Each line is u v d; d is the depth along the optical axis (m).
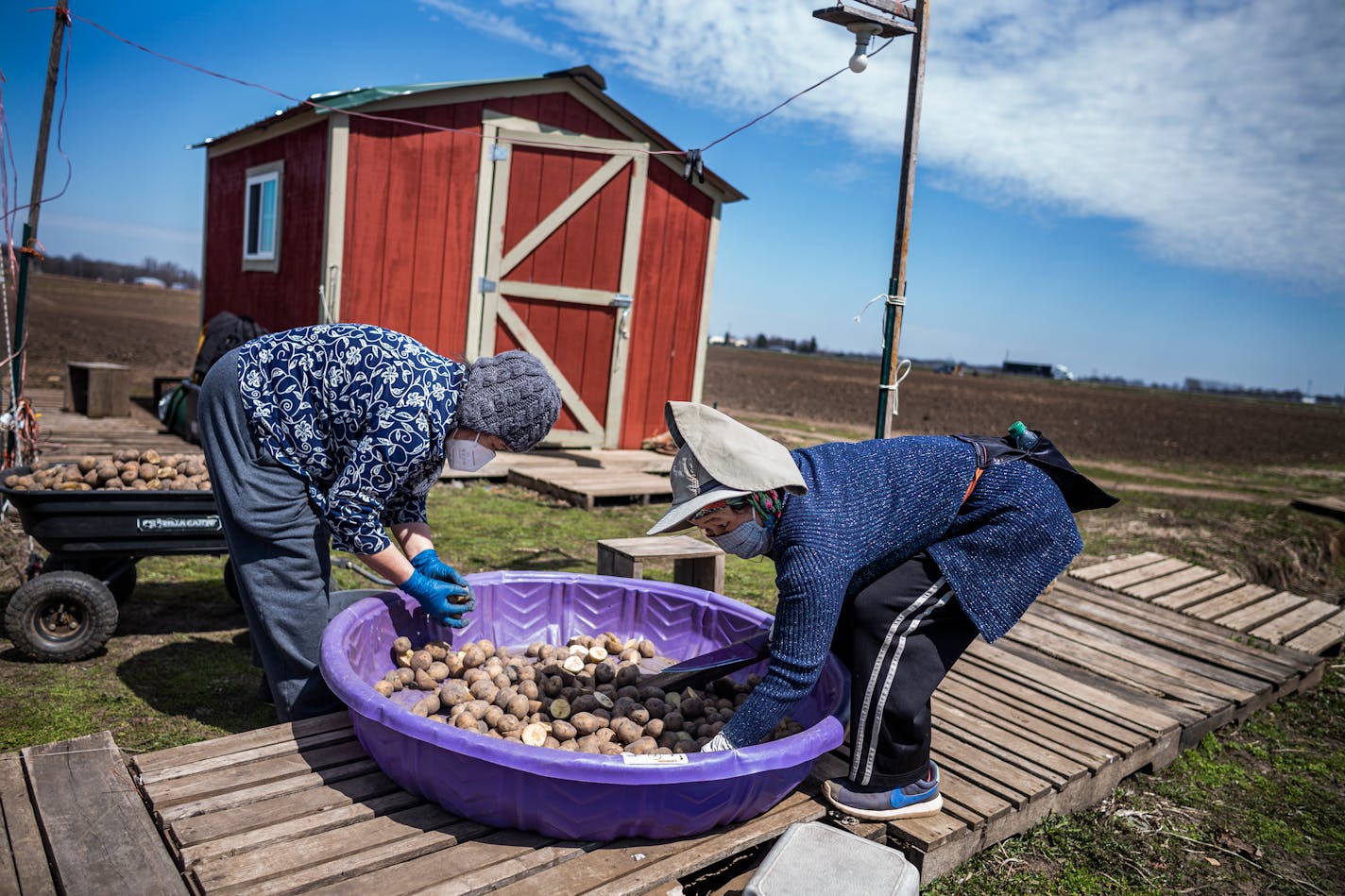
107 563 4.03
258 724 3.43
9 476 3.87
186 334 26.02
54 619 3.82
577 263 9.15
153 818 2.39
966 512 2.65
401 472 2.75
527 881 2.23
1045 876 2.98
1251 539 9.52
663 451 9.72
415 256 8.42
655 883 2.27
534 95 8.68
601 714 2.91
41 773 2.56
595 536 6.77
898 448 2.65
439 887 2.16
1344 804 3.79
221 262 11.29
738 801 2.45
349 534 2.78
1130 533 9.16
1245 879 3.14
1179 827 3.42
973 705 3.87
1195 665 4.91
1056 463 2.80
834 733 2.54
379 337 2.81
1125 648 5.07
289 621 2.96
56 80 4.77
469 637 3.58
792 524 2.40
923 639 2.67
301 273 8.71
